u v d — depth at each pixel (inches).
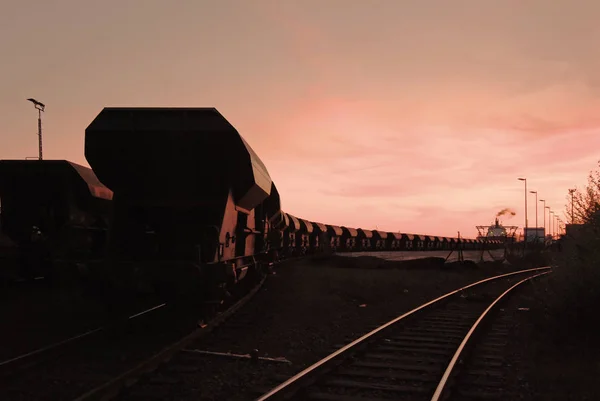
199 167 472.4
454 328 507.8
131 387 285.1
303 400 271.7
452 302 735.7
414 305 681.6
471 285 922.7
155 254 494.6
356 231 2364.7
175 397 276.1
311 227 1766.7
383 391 290.2
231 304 589.3
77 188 681.0
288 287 786.2
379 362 357.1
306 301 666.2
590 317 431.5
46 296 639.1
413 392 288.8
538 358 382.0
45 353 352.8
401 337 452.1
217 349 385.7
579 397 289.7
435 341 438.0
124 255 467.5
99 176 471.5
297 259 1451.8
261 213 718.5
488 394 292.2
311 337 448.8
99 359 355.6
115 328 432.1
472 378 326.3
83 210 695.7
